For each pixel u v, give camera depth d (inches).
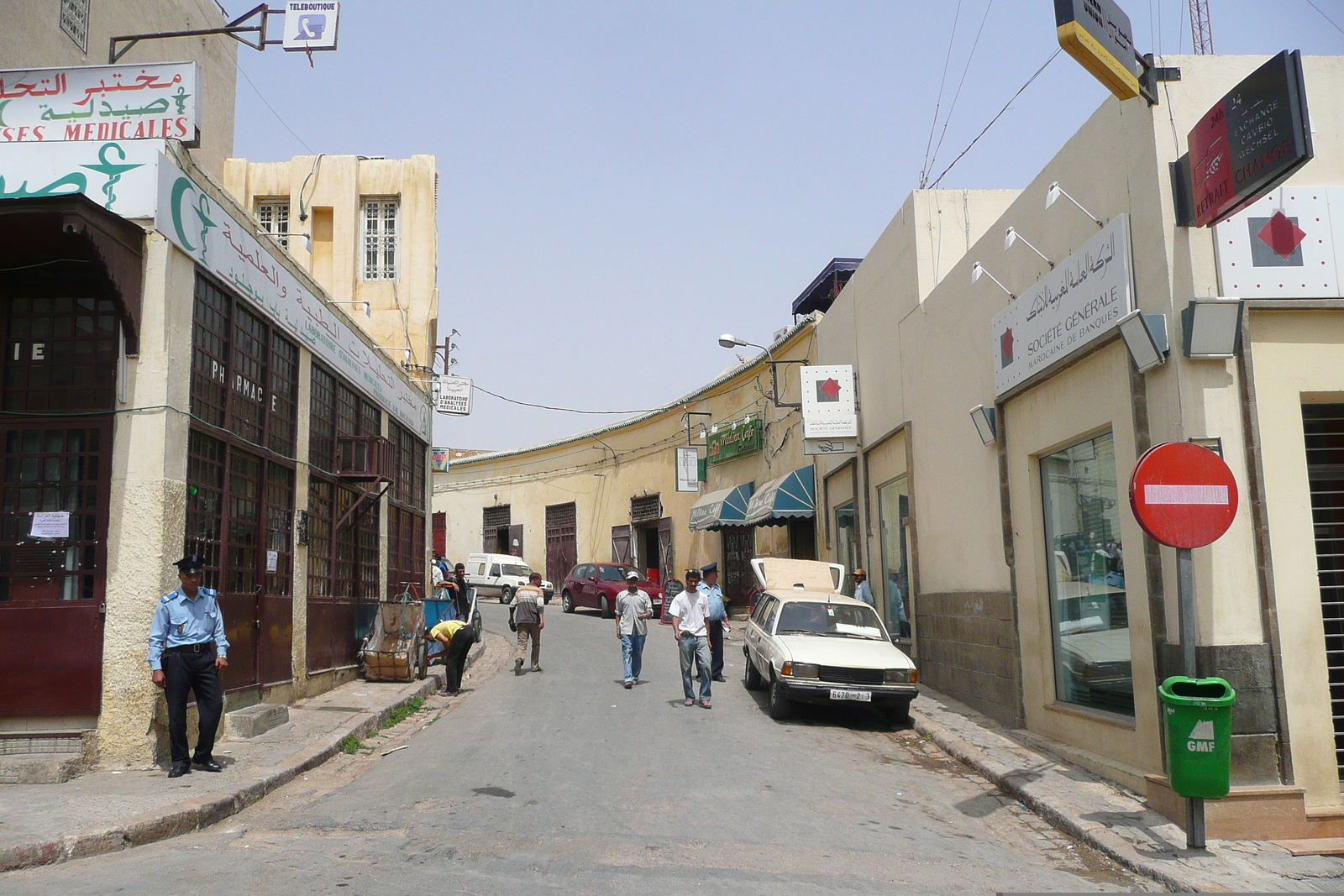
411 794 313.0
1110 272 327.3
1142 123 311.7
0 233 319.9
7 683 326.0
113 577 331.6
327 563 538.3
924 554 562.9
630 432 1444.4
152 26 631.8
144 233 342.3
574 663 708.0
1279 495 288.0
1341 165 306.7
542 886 215.3
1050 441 390.0
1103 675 360.5
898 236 609.6
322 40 537.0
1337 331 296.8
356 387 594.9
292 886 211.6
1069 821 283.0
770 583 604.1
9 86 359.3
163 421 338.3
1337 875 235.1
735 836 266.4
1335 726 291.1
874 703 458.9
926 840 274.5
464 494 1862.7
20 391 343.3
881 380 650.8
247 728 384.2
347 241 801.6
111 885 211.6
